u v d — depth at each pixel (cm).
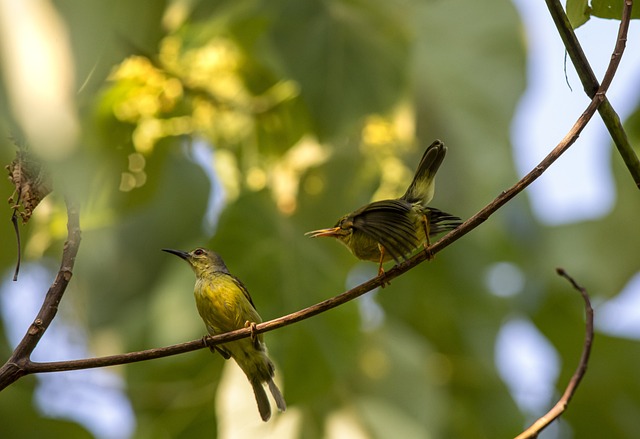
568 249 1549
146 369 1285
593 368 1540
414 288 1427
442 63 1391
